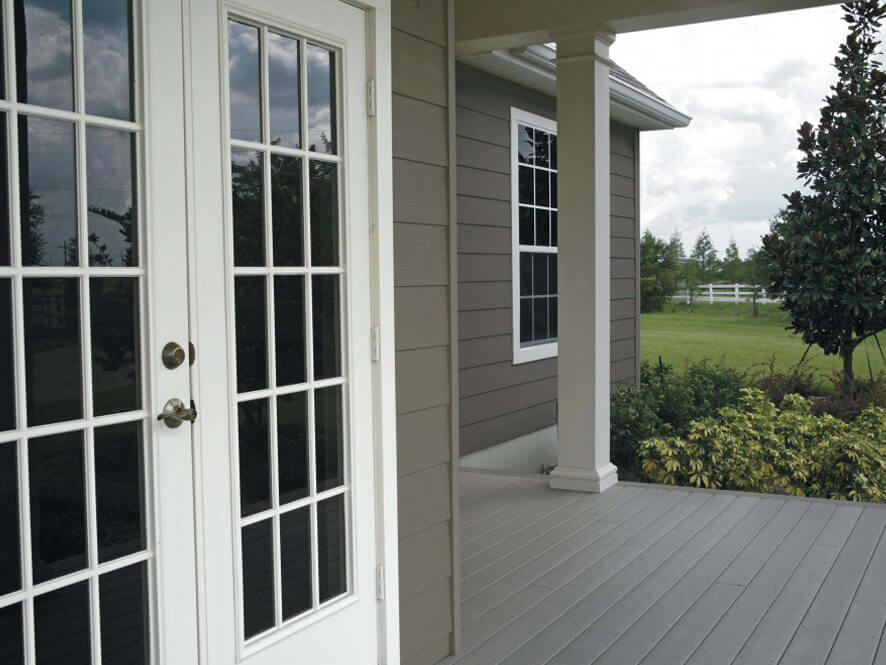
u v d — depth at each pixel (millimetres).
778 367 17062
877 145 9125
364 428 2828
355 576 2797
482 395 7184
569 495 5551
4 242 1785
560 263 5594
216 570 2299
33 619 1863
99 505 2000
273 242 2475
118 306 2035
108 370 2010
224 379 2314
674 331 21438
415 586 3074
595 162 5430
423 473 3131
